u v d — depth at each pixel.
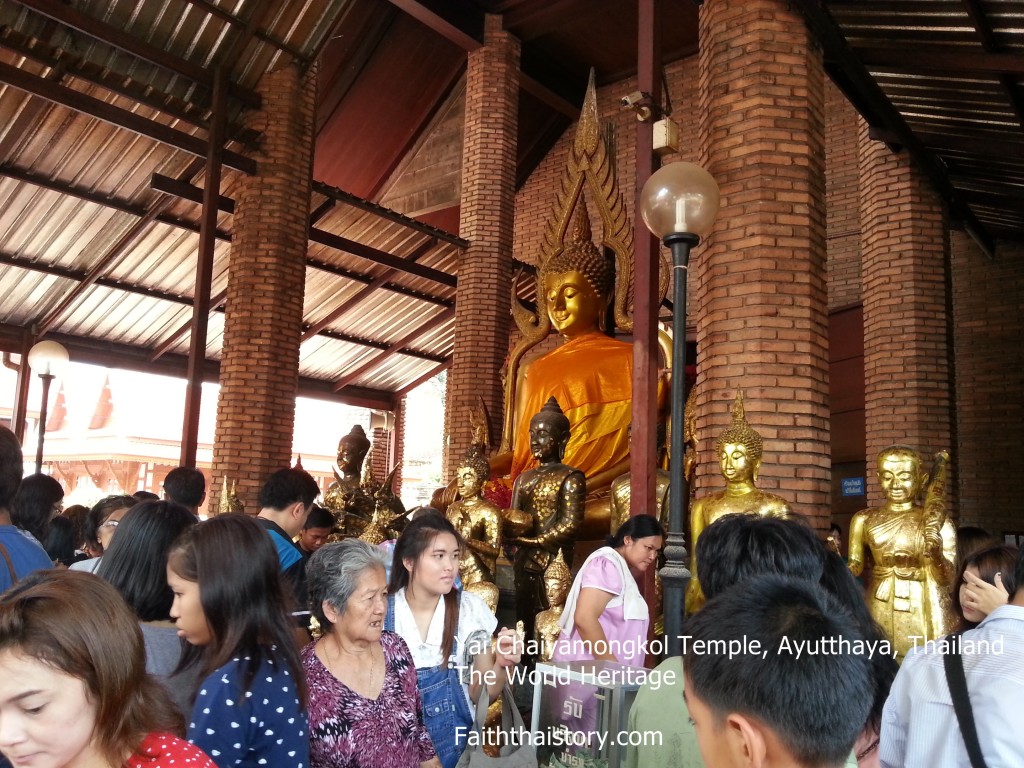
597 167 11.09
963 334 13.31
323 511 5.62
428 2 14.02
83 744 1.53
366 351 18.41
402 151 17.92
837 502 13.35
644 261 6.71
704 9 7.85
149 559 2.78
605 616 4.01
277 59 11.70
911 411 9.60
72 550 5.38
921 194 10.06
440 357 19.77
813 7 7.30
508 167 14.85
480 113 14.81
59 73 10.40
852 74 8.29
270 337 11.34
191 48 10.96
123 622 1.60
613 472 9.81
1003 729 2.03
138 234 13.08
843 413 13.54
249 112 11.84
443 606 3.46
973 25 7.49
